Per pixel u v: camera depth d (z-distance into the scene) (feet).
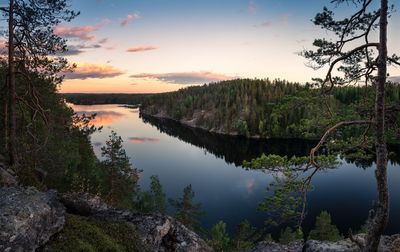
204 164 362.12
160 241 35.76
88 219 34.76
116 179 100.17
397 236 34.40
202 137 525.75
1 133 53.31
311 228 175.01
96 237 30.76
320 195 228.02
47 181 62.13
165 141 510.17
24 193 29.17
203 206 228.22
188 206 126.00
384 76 25.29
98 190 85.66
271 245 44.47
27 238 24.64
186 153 421.18
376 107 25.90
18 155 50.06
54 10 45.57
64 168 69.77
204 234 144.66
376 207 26.35
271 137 463.01
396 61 26.25
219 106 625.82
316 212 197.26
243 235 110.42
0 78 53.83
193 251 36.70
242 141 462.19
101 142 422.82
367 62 26.68
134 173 106.11
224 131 549.54
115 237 32.91
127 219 37.42
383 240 33.99
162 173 327.06
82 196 40.96
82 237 29.86
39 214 26.81
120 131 611.47
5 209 25.48
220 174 319.47
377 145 26.07
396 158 258.98
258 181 291.99
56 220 28.94
